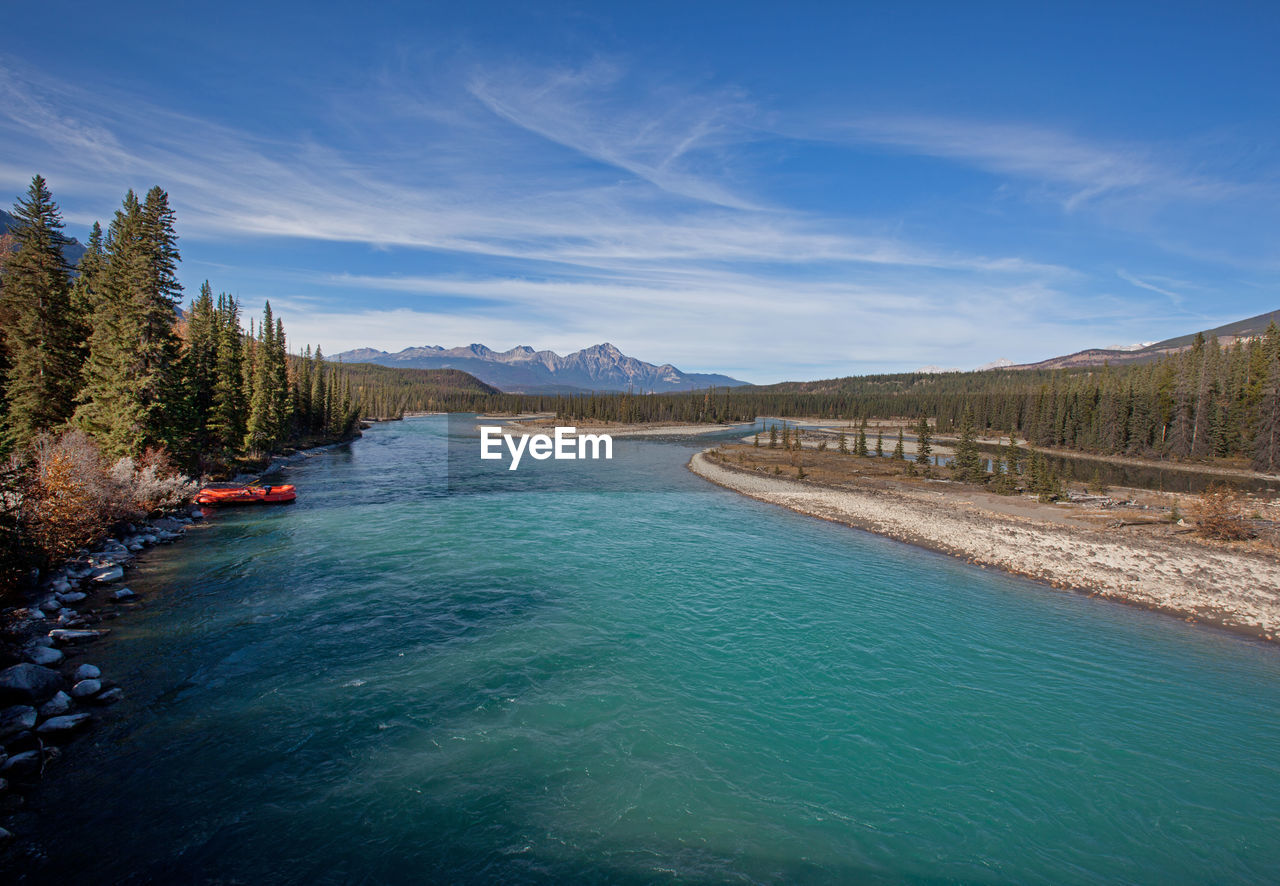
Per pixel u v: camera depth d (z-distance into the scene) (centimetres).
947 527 4056
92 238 4838
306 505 4303
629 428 16838
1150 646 2098
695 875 1029
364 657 1803
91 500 2675
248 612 2123
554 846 1081
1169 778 1345
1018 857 1103
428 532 3506
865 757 1394
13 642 1656
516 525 3816
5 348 3838
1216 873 1075
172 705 1472
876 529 4053
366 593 2378
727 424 19500
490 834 1102
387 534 3425
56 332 3959
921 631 2184
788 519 4369
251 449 6344
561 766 1314
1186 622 2350
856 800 1245
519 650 1898
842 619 2281
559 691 1644
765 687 1714
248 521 3688
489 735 1419
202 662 1708
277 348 8488
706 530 3878
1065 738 1498
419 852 1047
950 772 1348
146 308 3906
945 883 1036
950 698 1684
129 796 1134
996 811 1224
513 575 2697
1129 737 1507
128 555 2745
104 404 3800
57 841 1009
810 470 7500
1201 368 9725
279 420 7438
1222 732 1541
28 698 1361
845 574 2911
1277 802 1272
